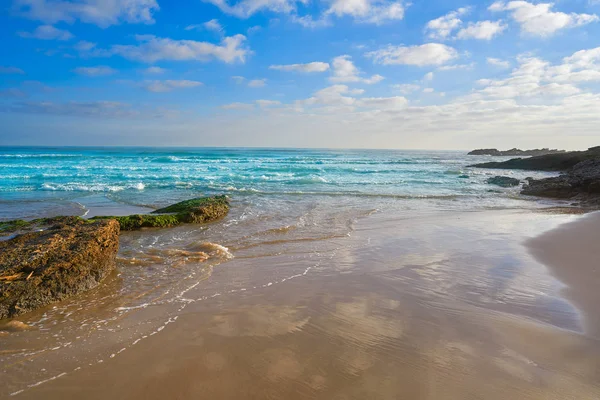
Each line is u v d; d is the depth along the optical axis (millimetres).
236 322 4684
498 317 4770
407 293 5625
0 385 3463
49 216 12375
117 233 7090
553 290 5715
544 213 13820
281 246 8570
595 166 32469
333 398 3213
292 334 4352
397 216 12750
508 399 3186
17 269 5316
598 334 4305
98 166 36031
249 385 3400
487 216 12930
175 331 4461
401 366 3688
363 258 7562
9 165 35750
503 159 89438
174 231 10188
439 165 54125
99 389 3389
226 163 44469
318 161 53031
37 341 4277
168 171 32000
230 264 7199
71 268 5672
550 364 3705
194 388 3369
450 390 3309
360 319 4746
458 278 6301
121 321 4766
